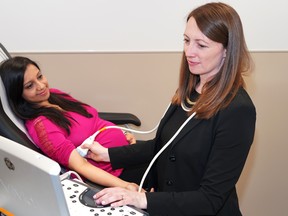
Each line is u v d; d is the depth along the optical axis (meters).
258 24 1.84
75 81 1.87
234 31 0.93
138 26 1.80
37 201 0.72
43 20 1.74
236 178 0.97
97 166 1.41
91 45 1.81
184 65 1.13
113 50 1.83
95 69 1.86
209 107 0.97
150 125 2.00
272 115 2.04
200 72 0.99
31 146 1.20
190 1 1.76
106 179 1.25
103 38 1.80
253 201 2.22
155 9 1.77
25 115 1.33
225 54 0.96
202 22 0.93
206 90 0.99
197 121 1.01
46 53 1.80
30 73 1.31
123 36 1.81
